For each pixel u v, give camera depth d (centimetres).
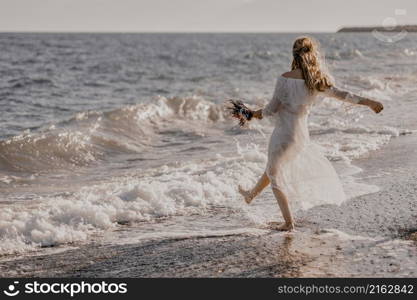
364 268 563
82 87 3272
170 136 1673
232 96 2584
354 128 1476
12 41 12362
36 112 2186
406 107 1911
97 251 648
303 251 617
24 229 709
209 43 14562
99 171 1208
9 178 1110
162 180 964
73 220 746
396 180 913
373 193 842
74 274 580
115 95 2883
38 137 1355
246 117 677
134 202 821
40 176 1152
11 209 822
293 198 692
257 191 725
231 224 740
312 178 685
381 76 3309
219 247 643
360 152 1158
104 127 1675
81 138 1441
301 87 640
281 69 4684
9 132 1708
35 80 3562
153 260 610
